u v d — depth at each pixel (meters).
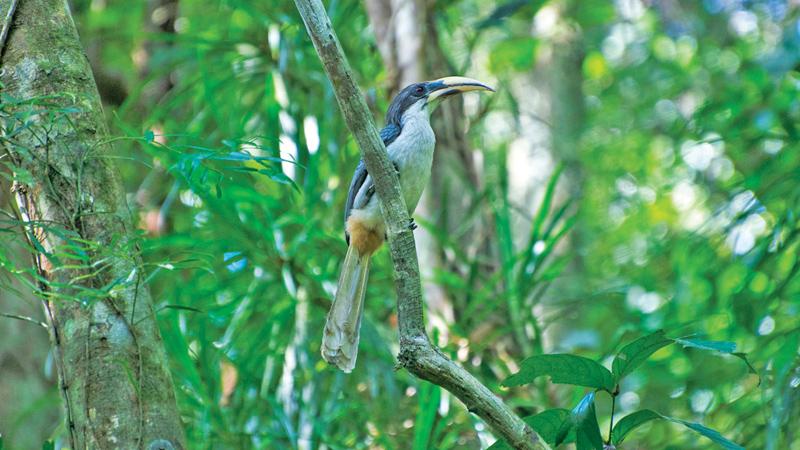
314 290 11.74
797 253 11.52
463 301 11.87
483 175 13.11
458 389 6.31
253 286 11.51
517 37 18.72
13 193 7.08
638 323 12.59
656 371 12.99
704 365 12.59
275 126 12.17
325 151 12.81
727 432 11.50
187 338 11.48
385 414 11.30
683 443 11.85
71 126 6.89
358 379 11.76
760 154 14.60
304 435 10.84
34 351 10.90
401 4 12.27
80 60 7.16
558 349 14.51
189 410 11.05
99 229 6.77
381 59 13.08
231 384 12.07
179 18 16.66
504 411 6.25
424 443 9.61
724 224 12.91
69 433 6.46
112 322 6.60
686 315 12.84
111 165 7.01
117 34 15.95
